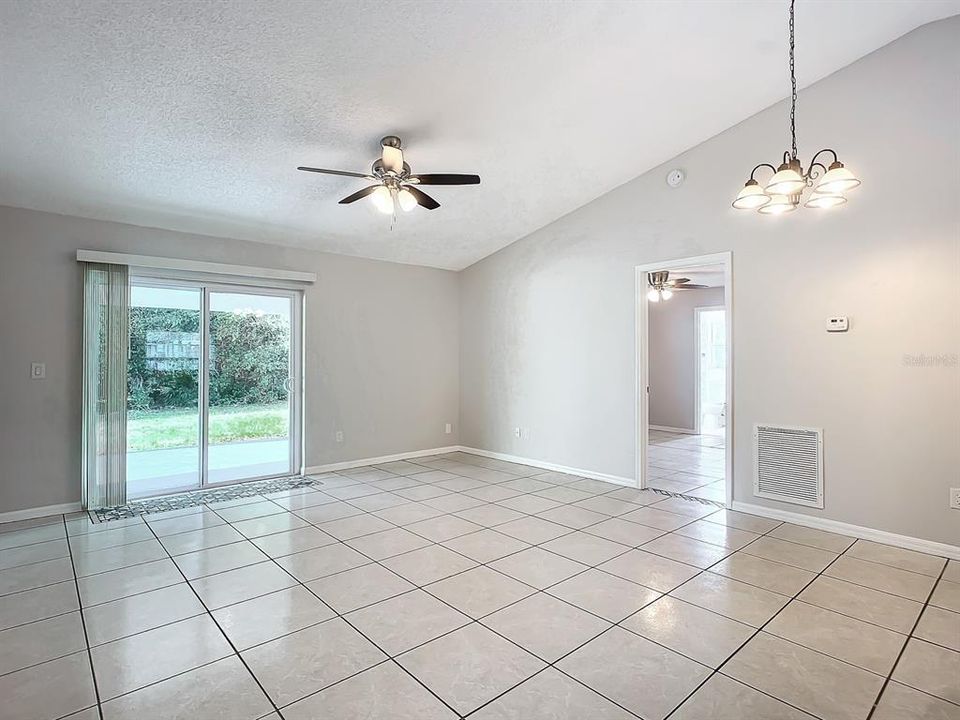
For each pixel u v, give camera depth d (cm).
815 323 384
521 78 334
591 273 535
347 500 460
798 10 300
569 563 320
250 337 534
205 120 335
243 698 195
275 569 312
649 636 237
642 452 497
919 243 340
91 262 429
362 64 301
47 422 417
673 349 886
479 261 662
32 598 276
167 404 488
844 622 248
